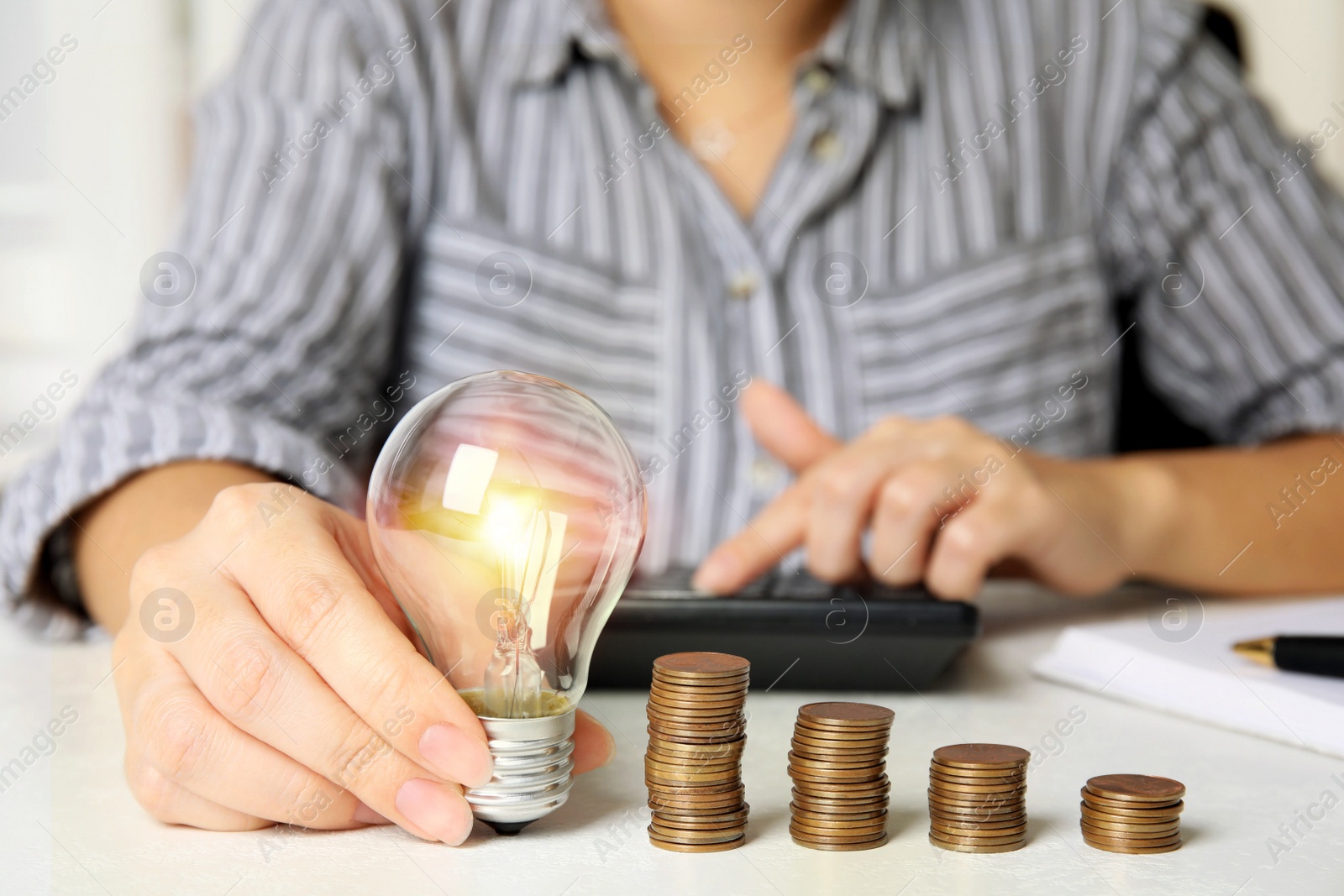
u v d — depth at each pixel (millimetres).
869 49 1418
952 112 1470
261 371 1093
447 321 1362
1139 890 436
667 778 482
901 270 1422
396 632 482
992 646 867
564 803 507
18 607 854
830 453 1055
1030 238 1456
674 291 1372
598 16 1404
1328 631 785
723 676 482
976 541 880
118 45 2541
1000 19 1504
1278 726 644
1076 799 552
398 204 1334
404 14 1385
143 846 478
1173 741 643
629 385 1360
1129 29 1521
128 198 2568
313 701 469
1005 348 1416
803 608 699
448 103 1376
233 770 476
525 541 495
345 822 500
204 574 512
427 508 487
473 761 462
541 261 1359
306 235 1223
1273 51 2555
